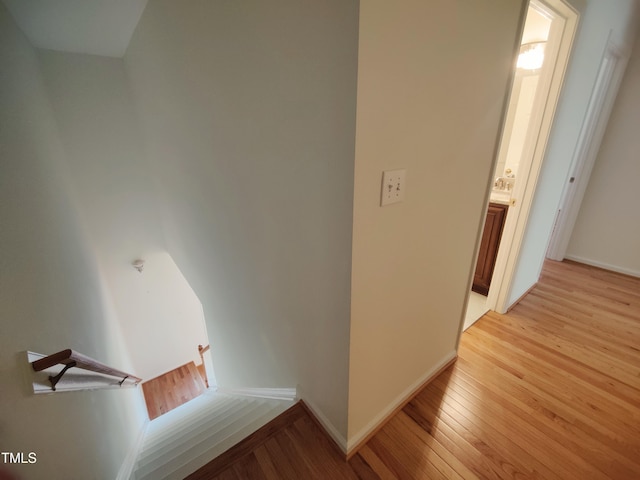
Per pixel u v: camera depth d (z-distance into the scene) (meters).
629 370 1.76
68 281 1.77
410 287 1.25
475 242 1.58
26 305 1.22
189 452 1.55
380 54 0.73
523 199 2.01
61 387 1.22
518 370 1.78
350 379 1.14
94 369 1.48
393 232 1.04
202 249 2.28
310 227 1.06
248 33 1.01
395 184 0.94
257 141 1.17
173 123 1.94
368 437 1.37
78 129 2.57
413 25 0.79
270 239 1.34
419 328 1.44
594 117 2.71
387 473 1.24
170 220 2.86
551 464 1.27
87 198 2.76
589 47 1.85
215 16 1.14
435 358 1.69
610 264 3.02
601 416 1.48
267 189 1.22
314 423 1.48
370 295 1.06
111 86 2.64
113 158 2.80
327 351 1.21
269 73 0.98
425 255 1.26
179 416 2.77
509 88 1.28
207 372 3.97
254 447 1.37
